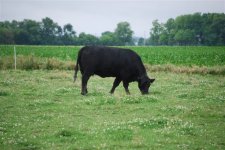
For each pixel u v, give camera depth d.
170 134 13.29
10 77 30.86
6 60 38.34
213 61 45.47
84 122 15.52
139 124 14.62
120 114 17.19
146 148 11.72
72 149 11.63
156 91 24.34
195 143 12.38
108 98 20.36
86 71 22.94
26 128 14.45
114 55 22.95
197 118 16.30
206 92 24.05
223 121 15.75
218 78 32.34
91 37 173.88
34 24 162.00
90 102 19.56
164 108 17.94
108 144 12.09
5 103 19.83
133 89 26.36
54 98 21.53
